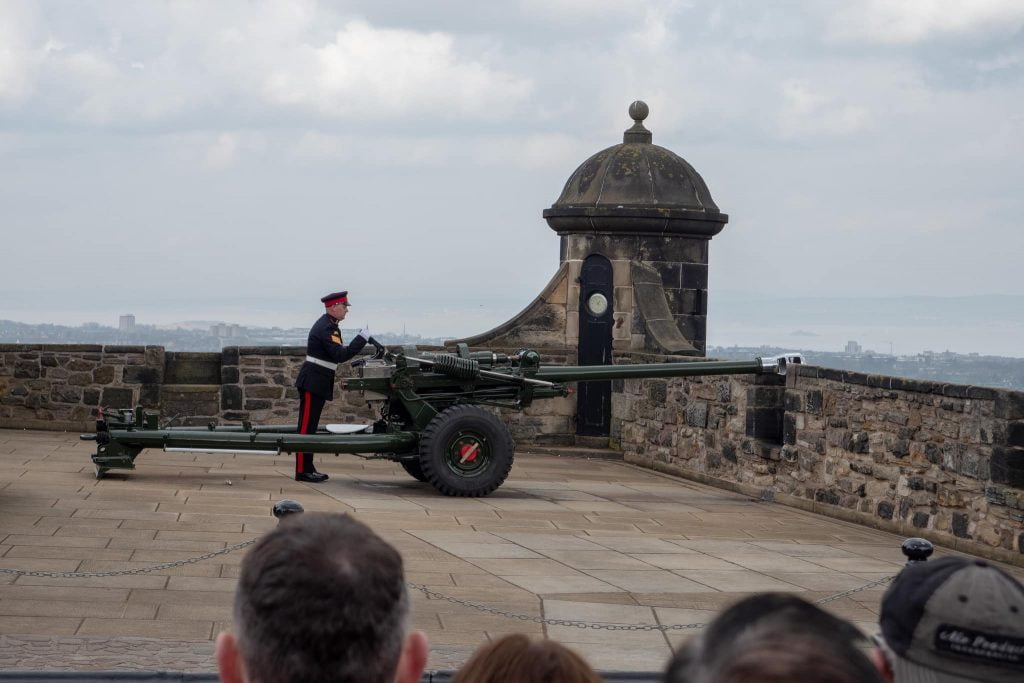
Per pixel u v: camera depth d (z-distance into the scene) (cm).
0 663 689
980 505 1237
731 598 968
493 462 1430
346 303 1479
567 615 888
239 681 244
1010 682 246
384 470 1644
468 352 1469
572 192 2041
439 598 916
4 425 1917
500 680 301
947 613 247
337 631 233
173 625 802
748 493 1614
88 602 850
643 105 2094
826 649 174
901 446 1357
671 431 1809
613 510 1410
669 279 2005
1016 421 1193
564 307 2011
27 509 1184
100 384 1922
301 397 1476
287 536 244
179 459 1627
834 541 1277
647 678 720
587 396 1994
